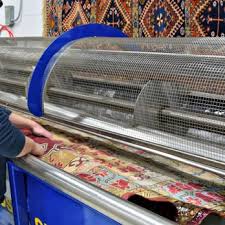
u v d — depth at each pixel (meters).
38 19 2.92
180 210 0.89
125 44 1.30
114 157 1.23
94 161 1.19
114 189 0.99
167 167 1.14
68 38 1.46
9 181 1.43
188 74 1.01
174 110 1.03
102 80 1.24
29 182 1.36
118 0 2.23
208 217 0.89
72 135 1.46
